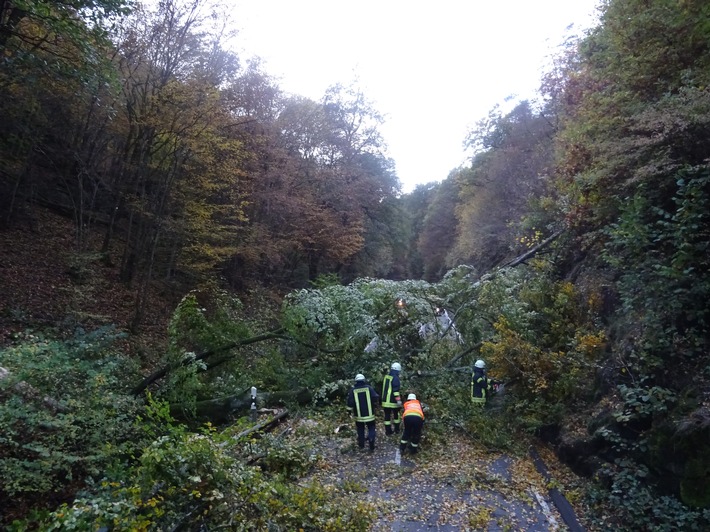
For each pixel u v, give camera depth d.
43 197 18.73
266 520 4.66
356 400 8.92
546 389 9.38
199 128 15.84
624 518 6.11
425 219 54.31
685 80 7.75
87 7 10.02
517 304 11.23
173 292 18.06
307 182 27.14
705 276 6.71
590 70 11.66
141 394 10.09
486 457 8.70
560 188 12.83
